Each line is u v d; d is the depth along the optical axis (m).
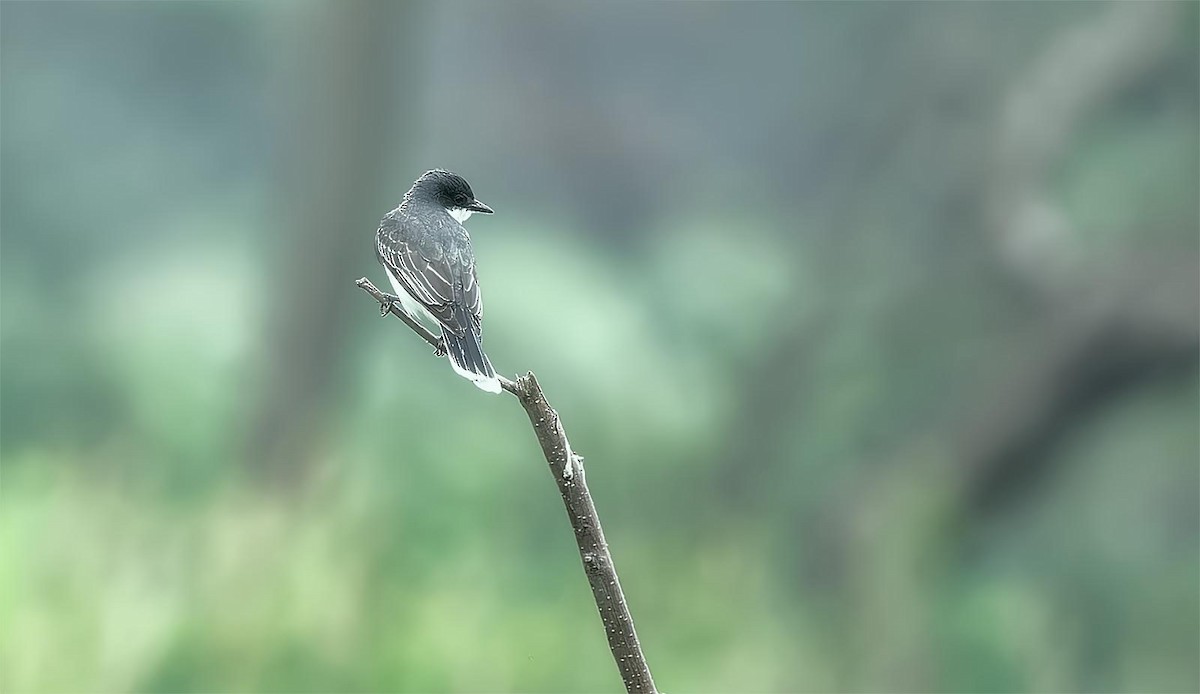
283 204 18.28
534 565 14.39
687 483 17.53
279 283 17.81
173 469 15.72
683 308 22.03
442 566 12.69
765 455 17.89
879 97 19.56
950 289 17.59
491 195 27.47
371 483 13.45
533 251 20.56
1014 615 15.05
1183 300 14.46
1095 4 17.89
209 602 11.00
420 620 11.45
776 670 13.44
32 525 11.17
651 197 27.55
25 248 23.77
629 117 27.84
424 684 11.04
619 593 4.64
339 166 17.73
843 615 14.93
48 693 10.34
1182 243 15.26
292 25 19.39
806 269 19.50
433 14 18.83
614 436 17.78
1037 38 17.95
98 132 24.89
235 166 25.33
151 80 25.17
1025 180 15.81
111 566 11.01
